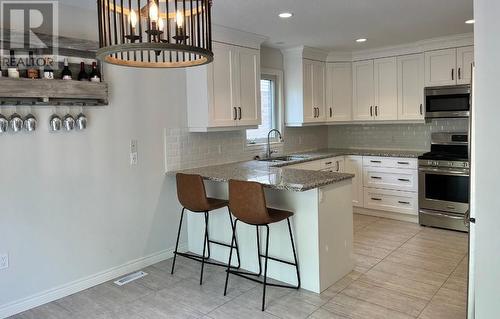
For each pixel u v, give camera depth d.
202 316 2.81
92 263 3.38
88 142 3.29
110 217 3.48
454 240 4.36
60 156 3.12
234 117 4.25
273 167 4.18
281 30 4.27
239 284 3.34
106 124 3.41
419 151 5.62
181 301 3.05
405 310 2.81
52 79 2.92
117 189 3.52
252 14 3.64
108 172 3.45
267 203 3.42
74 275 3.26
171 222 4.01
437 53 4.99
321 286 3.14
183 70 4.05
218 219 3.85
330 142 6.59
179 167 4.05
